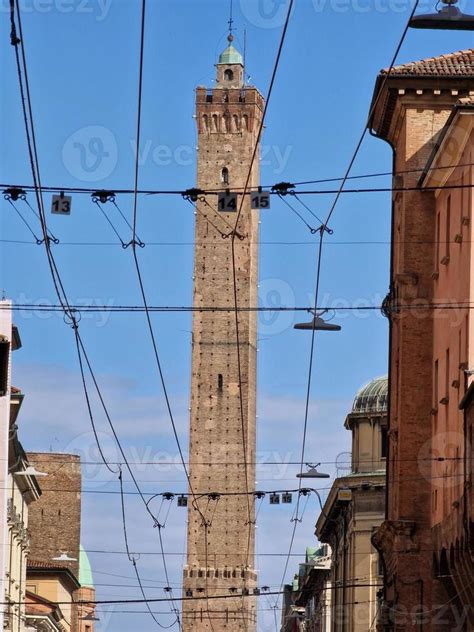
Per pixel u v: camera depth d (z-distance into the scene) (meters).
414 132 134.38
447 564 124.31
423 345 134.38
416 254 134.62
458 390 120.06
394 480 137.88
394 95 135.00
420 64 135.75
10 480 191.38
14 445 186.38
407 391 134.25
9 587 192.88
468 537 109.12
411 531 132.38
